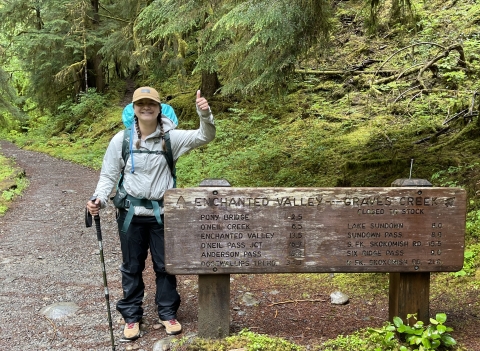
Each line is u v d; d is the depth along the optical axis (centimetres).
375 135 799
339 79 1152
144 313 368
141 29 1284
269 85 618
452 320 317
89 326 353
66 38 1789
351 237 286
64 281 453
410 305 296
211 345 286
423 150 649
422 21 1030
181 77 1427
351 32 1266
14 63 2459
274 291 399
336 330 318
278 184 719
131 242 318
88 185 1005
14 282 450
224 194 282
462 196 284
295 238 285
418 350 268
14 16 1841
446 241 287
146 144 306
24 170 1162
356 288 388
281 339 293
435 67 822
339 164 720
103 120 1748
